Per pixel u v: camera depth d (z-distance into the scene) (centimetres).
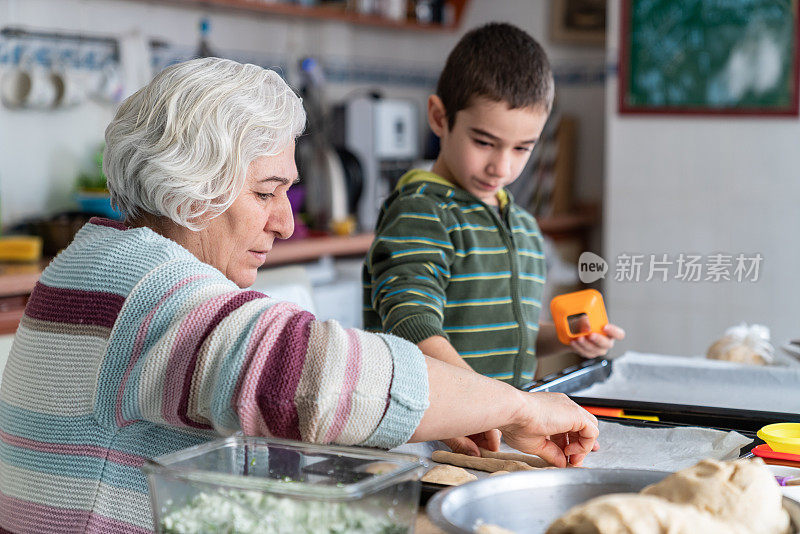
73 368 96
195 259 98
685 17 366
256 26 399
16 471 100
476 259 158
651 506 67
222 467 83
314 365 87
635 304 384
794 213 360
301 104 109
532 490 82
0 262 287
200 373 88
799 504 75
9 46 311
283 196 110
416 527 86
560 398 104
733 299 370
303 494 71
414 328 127
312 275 342
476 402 93
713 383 154
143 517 96
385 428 89
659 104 375
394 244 149
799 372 150
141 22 352
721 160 368
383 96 460
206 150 100
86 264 98
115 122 105
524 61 148
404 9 434
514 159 155
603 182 442
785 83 355
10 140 315
